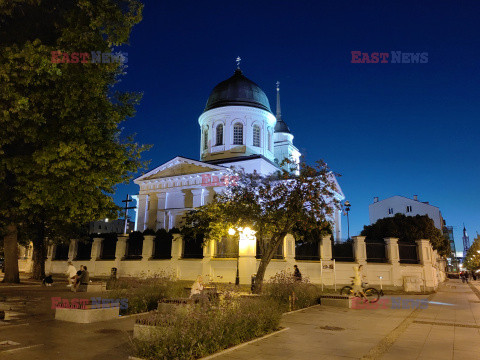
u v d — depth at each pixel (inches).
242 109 1743.4
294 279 634.2
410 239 1409.9
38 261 1016.2
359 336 357.7
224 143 1729.8
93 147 442.3
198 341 268.8
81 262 1125.1
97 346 290.4
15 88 372.2
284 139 2234.3
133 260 1032.2
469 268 4252.0
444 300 776.3
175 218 1601.9
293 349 297.1
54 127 414.0
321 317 481.4
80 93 408.5
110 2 430.6
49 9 400.5
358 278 703.7
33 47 356.5
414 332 386.0
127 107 533.6
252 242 864.9
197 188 1579.7
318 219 713.6
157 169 1704.0
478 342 338.0
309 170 689.6
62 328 355.9
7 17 385.7
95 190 479.5
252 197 707.4
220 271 898.1
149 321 298.2
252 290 678.5
